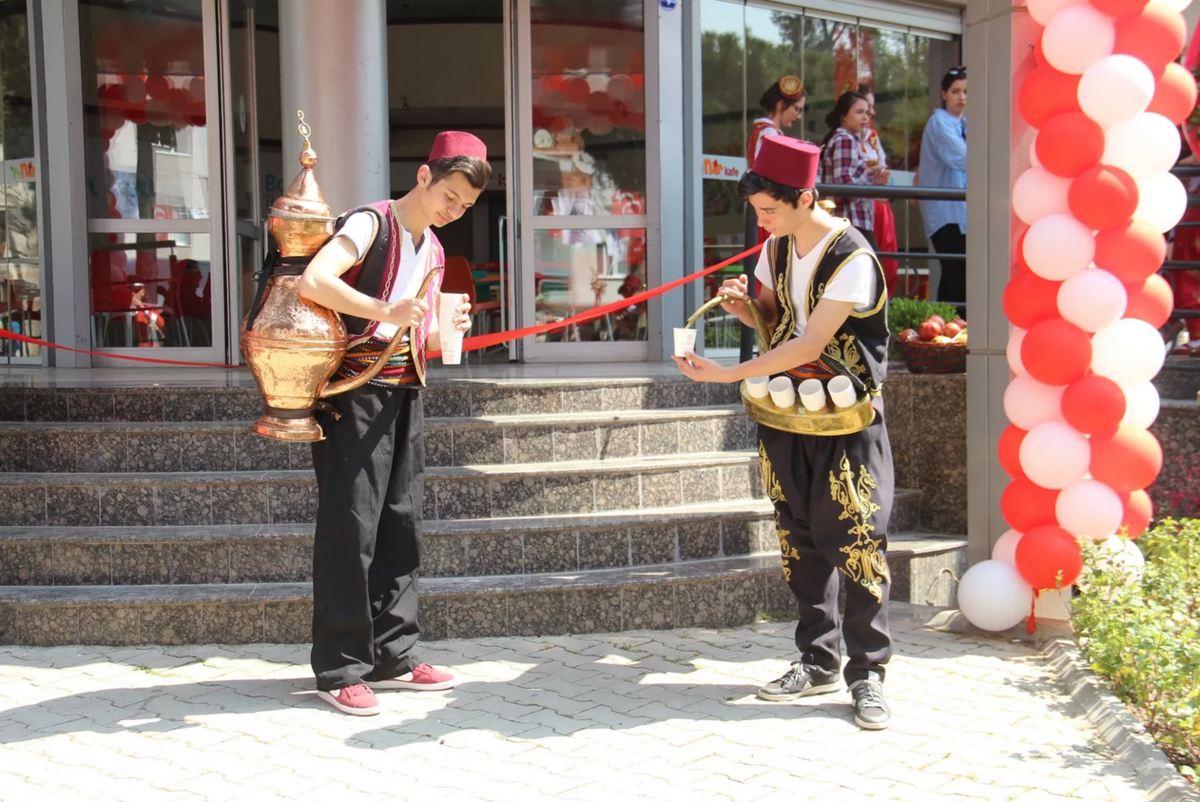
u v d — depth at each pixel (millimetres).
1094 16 3826
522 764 3031
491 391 5227
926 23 9117
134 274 7762
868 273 3240
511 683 3686
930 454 5406
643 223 7914
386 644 3590
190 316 7754
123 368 7516
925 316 6266
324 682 3439
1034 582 4023
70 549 4273
